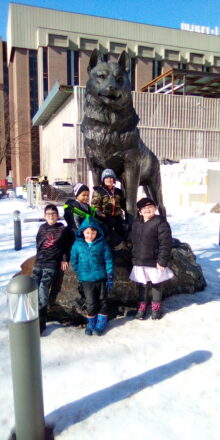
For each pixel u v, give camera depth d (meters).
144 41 41.56
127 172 3.71
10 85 44.75
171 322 3.40
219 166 13.97
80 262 3.09
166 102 20.84
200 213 12.50
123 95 3.26
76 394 2.33
